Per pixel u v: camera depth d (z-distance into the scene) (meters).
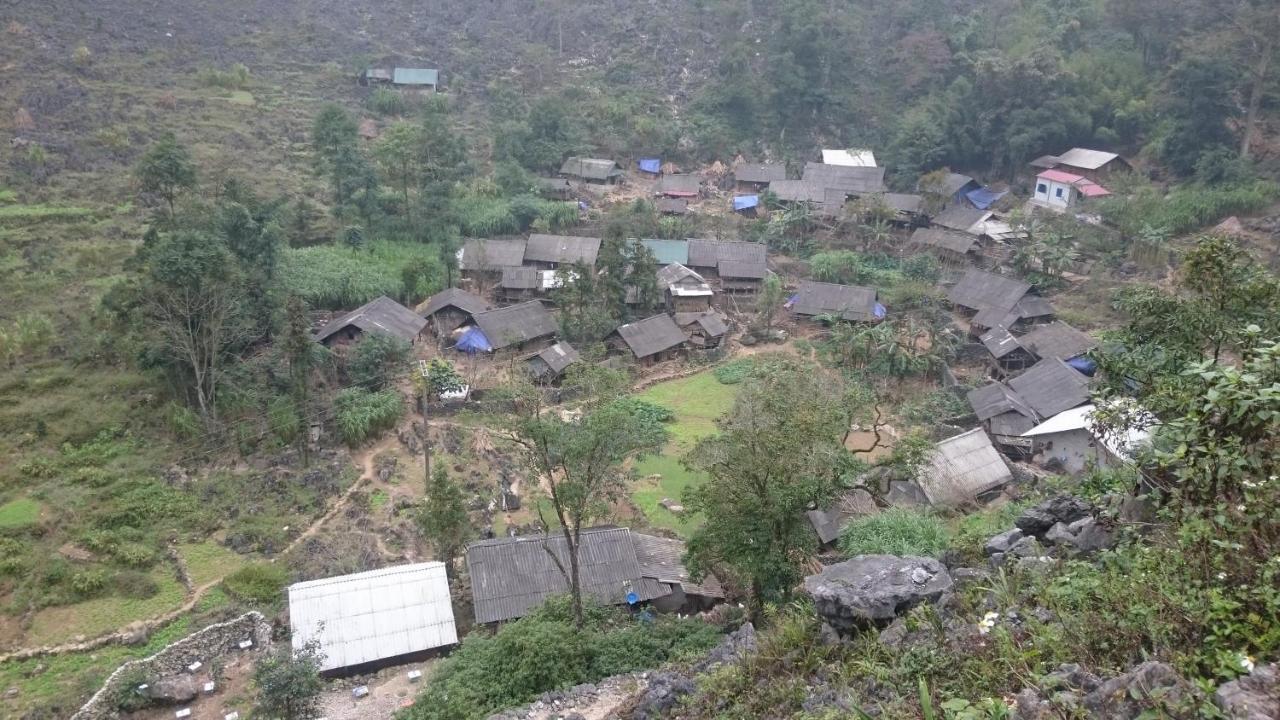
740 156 95.81
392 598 31.17
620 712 18.09
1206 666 9.33
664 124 96.56
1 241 55.47
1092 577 12.09
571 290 60.53
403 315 55.81
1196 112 74.50
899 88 101.56
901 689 11.91
